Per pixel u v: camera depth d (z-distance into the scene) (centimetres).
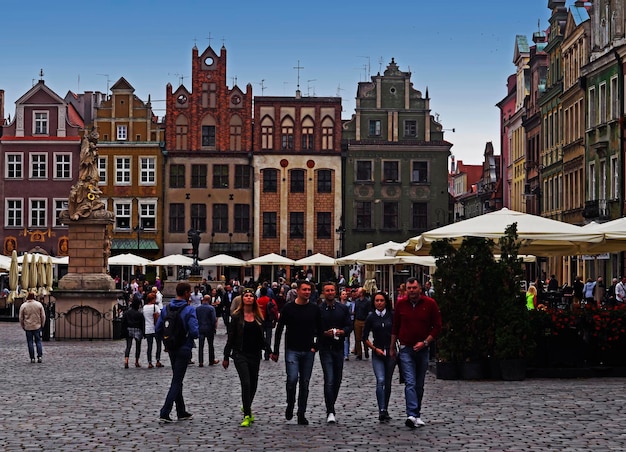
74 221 4203
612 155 5422
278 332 1680
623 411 1739
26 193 8675
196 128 8819
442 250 2320
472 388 2122
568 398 1928
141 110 8812
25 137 8675
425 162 8931
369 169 8912
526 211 8038
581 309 2348
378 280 7288
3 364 2927
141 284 6381
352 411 1825
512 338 2262
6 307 5584
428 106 8931
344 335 1688
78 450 1399
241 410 1834
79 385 2328
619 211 5241
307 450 1388
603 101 5641
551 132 7075
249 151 8825
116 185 8781
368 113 8919
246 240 8838
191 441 1476
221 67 8856
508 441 1440
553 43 6862
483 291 2284
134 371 2728
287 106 8888
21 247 8650
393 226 8906
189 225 8806
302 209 8869
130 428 1614
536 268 7262
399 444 1432
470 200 11844
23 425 1648
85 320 4059
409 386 1603
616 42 5328
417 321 1619
